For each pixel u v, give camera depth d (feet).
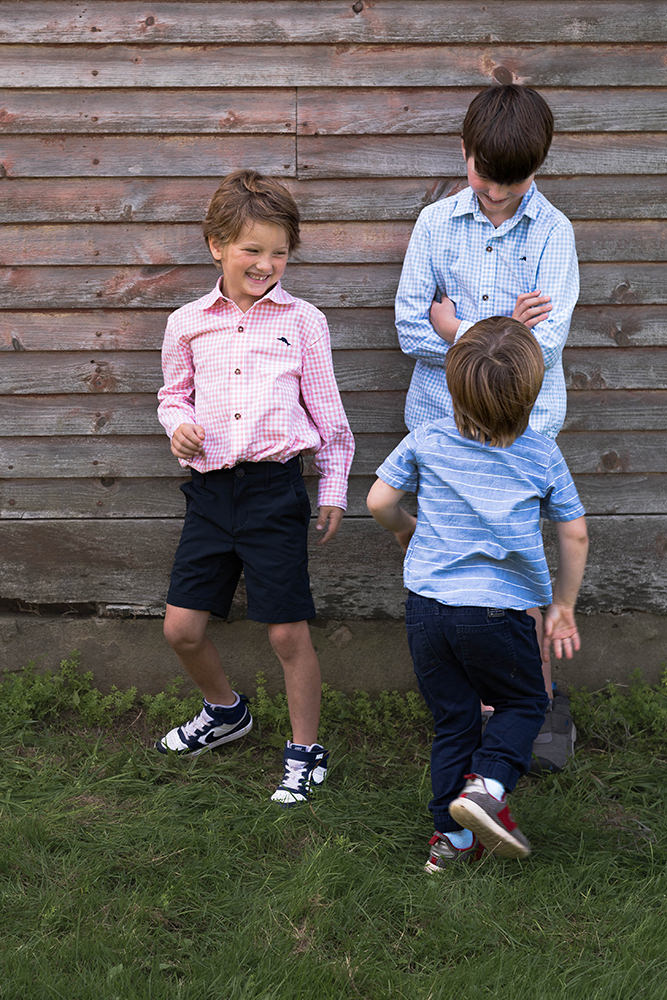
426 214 10.79
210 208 9.86
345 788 10.50
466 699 9.07
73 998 7.23
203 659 10.61
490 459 8.71
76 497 12.15
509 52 11.18
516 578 8.78
